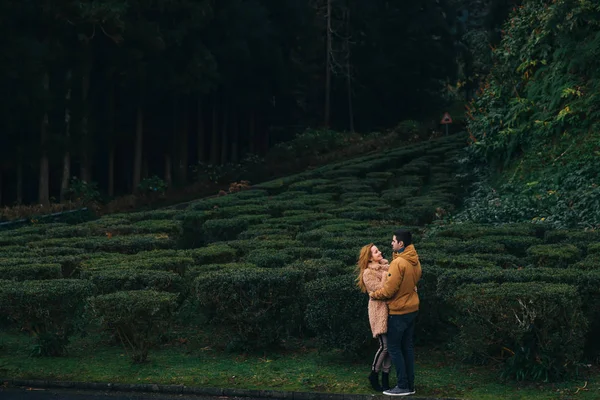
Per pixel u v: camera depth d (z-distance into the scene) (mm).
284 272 9203
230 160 46188
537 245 11641
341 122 57906
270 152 42219
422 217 18141
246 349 9164
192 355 9156
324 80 56125
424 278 9125
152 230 17062
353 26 56812
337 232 14562
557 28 20188
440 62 55812
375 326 7277
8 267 11086
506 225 14711
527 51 21641
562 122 19344
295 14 43625
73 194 30094
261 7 39688
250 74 41344
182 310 11172
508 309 7531
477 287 7992
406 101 57500
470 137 23578
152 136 37469
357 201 20797
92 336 10320
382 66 54719
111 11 28516
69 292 9125
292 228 16312
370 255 7461
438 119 55250
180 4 33906
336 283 8492
